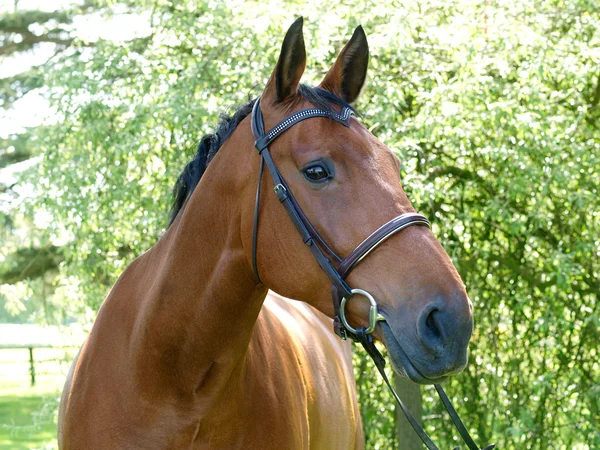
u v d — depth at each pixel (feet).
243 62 17.93
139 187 17.85
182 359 6.63
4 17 36.40
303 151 6.02
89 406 6.90
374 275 5.68
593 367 20.16
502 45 16.76
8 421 36.14
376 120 16.55
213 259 6.63
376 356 5.93
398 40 16.12
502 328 20.79
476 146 18.15
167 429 6.63
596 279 19.76
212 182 6.70
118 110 17.88
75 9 22.06
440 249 5.69
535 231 18.54
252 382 7.07
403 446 19.42
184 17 18.22
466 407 20.40
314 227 5.93
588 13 18.38
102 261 19.20
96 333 7.27
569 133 17.83
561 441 20.71
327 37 16.21
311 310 10.89
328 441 8.70
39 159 20.01
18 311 23.07
